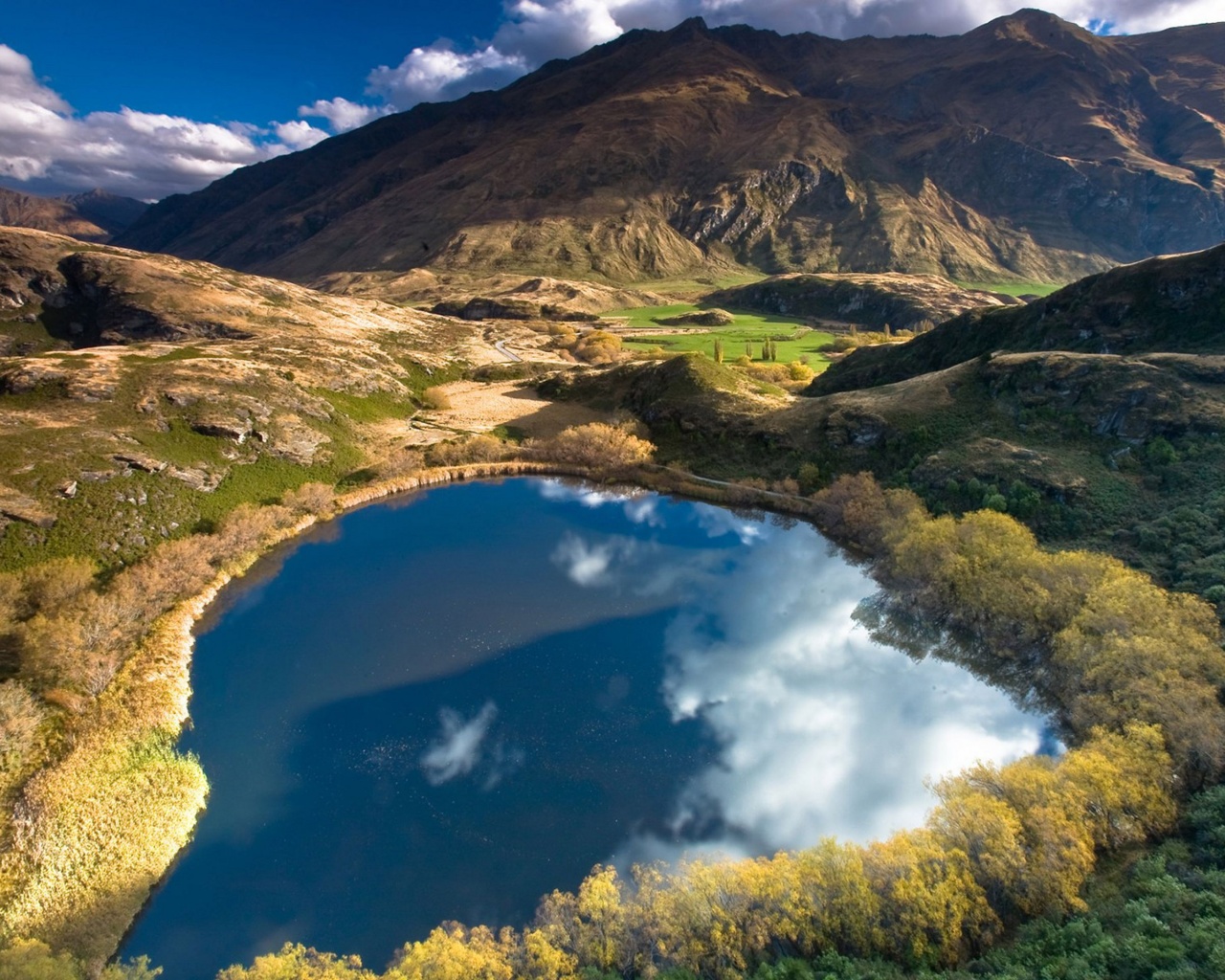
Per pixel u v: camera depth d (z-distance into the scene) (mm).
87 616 58625
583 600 74438
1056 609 58062
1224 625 53156
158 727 52062
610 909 35812
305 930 38875
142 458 83875
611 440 114250
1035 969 30219
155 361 115562
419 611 71438
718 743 53344
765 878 35219
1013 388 93375
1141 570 63375
